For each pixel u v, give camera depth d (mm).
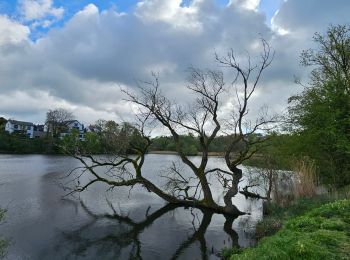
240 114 28344
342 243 7461
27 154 95750
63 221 24141
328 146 23953
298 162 23188
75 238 20656
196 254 18125
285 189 24109
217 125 29562
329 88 24969
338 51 25812
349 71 25562
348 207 10844
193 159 80500
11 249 18094
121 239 20609
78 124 137500
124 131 32906
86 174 50094
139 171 31312
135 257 17688
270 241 8711
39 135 140875
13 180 41406
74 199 31797
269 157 27031
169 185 33312
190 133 32031
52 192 34562
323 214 10625
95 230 22484
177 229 23266
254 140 28547
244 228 23203
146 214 27391
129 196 34406
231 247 18547
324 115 24109
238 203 32250
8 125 130250
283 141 27594
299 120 26766
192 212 28391
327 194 18516
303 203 17750
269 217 19734
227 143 31156
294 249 7176
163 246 19641
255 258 7898
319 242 7520
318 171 23891
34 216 24922
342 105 24266
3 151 94438
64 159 78438
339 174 23562
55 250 18297
